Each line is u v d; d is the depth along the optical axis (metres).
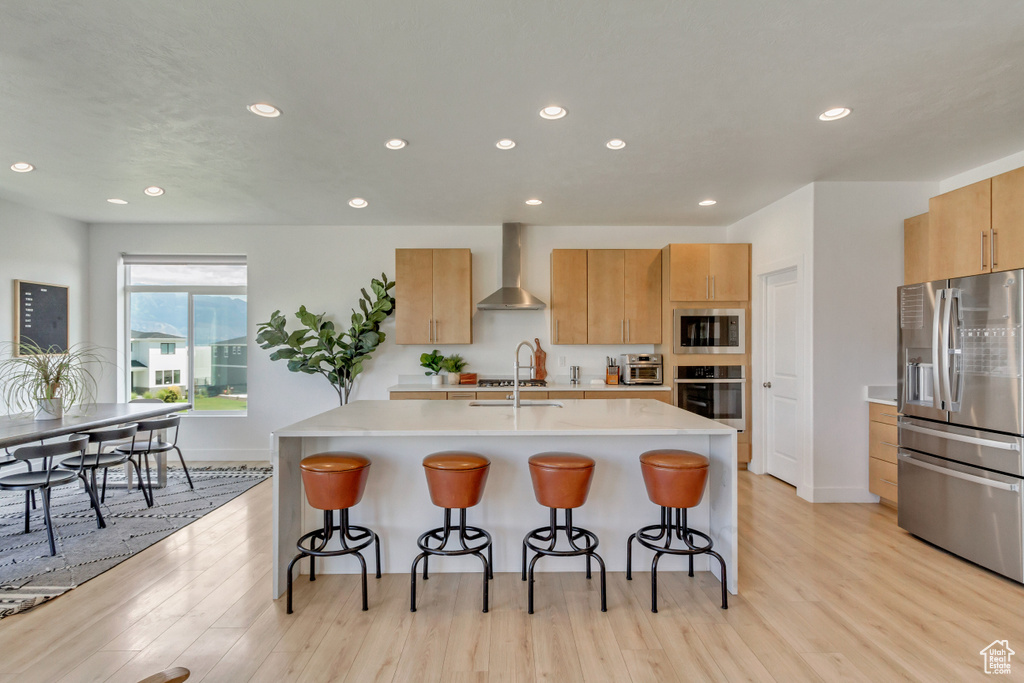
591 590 2.54
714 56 2.16
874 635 2.12
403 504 2.75
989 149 3.22
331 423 2.58
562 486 2.33
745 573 2.70
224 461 5.37
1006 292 2.58
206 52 2.11
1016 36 2.01
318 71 2.26
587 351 5.48
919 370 3.15
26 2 1.77
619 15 1.88
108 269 5.31
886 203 3.88
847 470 3.90
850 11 1.86
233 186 3.98
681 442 2.79
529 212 4.82
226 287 5.53
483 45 2.07
